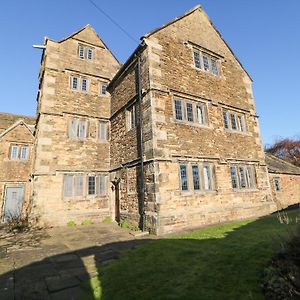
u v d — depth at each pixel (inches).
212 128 514.0
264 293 162.2
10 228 483.8
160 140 421.7
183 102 485.4
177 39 515.5
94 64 669.9
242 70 647.8
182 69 501.0
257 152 600.1
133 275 205.5
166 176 413.7
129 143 514.3
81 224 540.4
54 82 594.2
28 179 685.3
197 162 467.5
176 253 255.1
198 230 379.9
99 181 595.8
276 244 190.5
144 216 415.5
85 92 631.8
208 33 593.9
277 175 699.4
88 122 616.4
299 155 1699.1
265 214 546.3
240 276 185.2
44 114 562.3
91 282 199.0
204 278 188.1
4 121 829.8
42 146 541.3
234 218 489.1
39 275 220.7
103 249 308.3
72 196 554.3
